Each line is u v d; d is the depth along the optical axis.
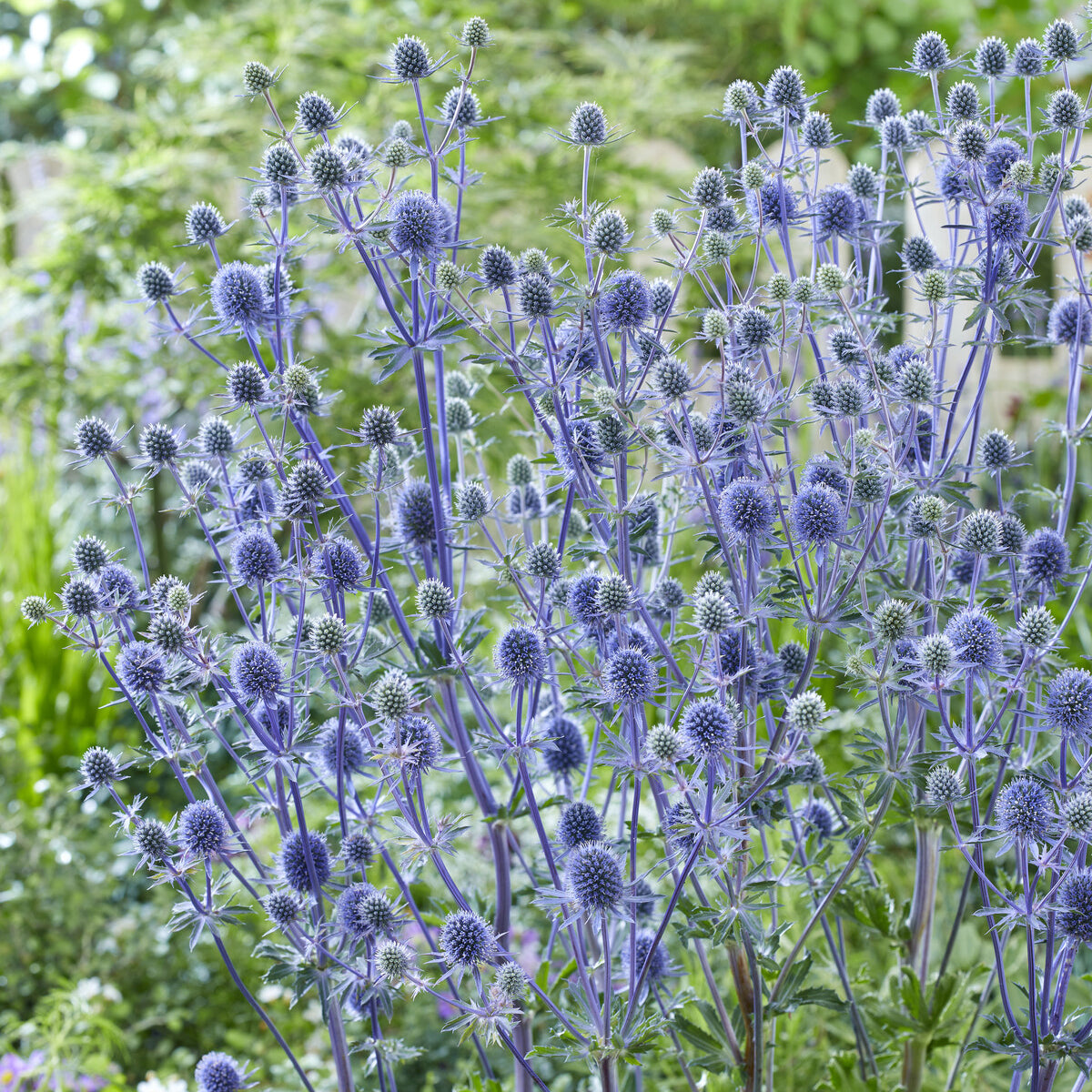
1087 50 1.10
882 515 0.97
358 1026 1.25
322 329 1.67
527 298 0.99
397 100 1.67
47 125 2.93
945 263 1.04
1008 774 1.07
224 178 1.67
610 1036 0.98
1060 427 1.04
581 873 0.96
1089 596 1.51
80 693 1.74
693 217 1.09
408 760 0.97
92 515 2.18
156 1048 1.28
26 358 1.84
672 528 1.04
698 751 0.96
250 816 1.04
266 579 0.99
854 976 1.12
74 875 1.35
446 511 1.01
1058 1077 1.14
